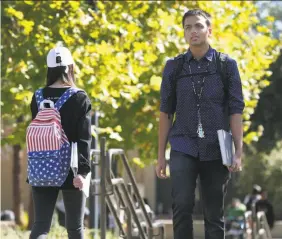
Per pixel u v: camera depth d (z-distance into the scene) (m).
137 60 23.58
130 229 17.22
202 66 11.65
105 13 23.86
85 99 10.84
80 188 10.60
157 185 69.00
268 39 28.14
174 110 11.95
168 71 11.78
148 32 24.33
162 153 11.90
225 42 25.81
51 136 10.64
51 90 10.95
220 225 11.70
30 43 22.78
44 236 10.67
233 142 11.58
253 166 56.28
